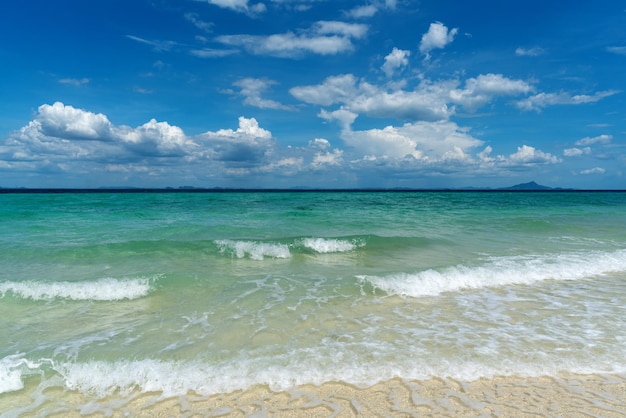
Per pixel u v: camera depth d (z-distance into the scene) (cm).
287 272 985
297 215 2369
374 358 520
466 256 1188
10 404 428
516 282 909
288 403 420
